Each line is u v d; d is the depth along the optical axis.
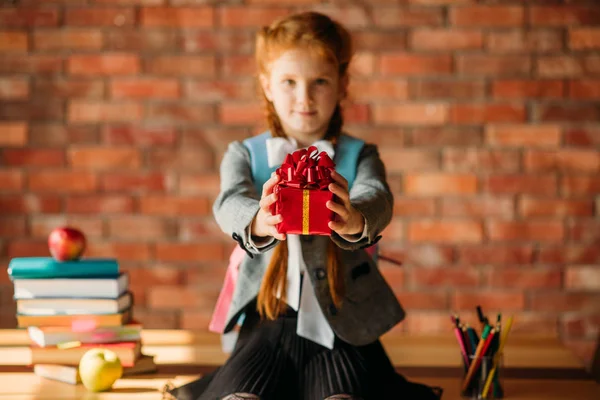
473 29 2.89
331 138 1.77
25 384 1.84
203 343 2.20
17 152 2.94
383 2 2.89
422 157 2.92
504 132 2.91
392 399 1.66
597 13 2.88
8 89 2.92
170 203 2.95
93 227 2.96
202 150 2.93
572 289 2.94
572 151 2.91
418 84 2.90
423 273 2.95
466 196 2.93
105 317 1.92
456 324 1.85
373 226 1.49
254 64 2.91
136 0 2.90
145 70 2.92
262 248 1.48
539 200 2.92
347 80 1.82
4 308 2.96
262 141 1.77
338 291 1.66
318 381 1.60
